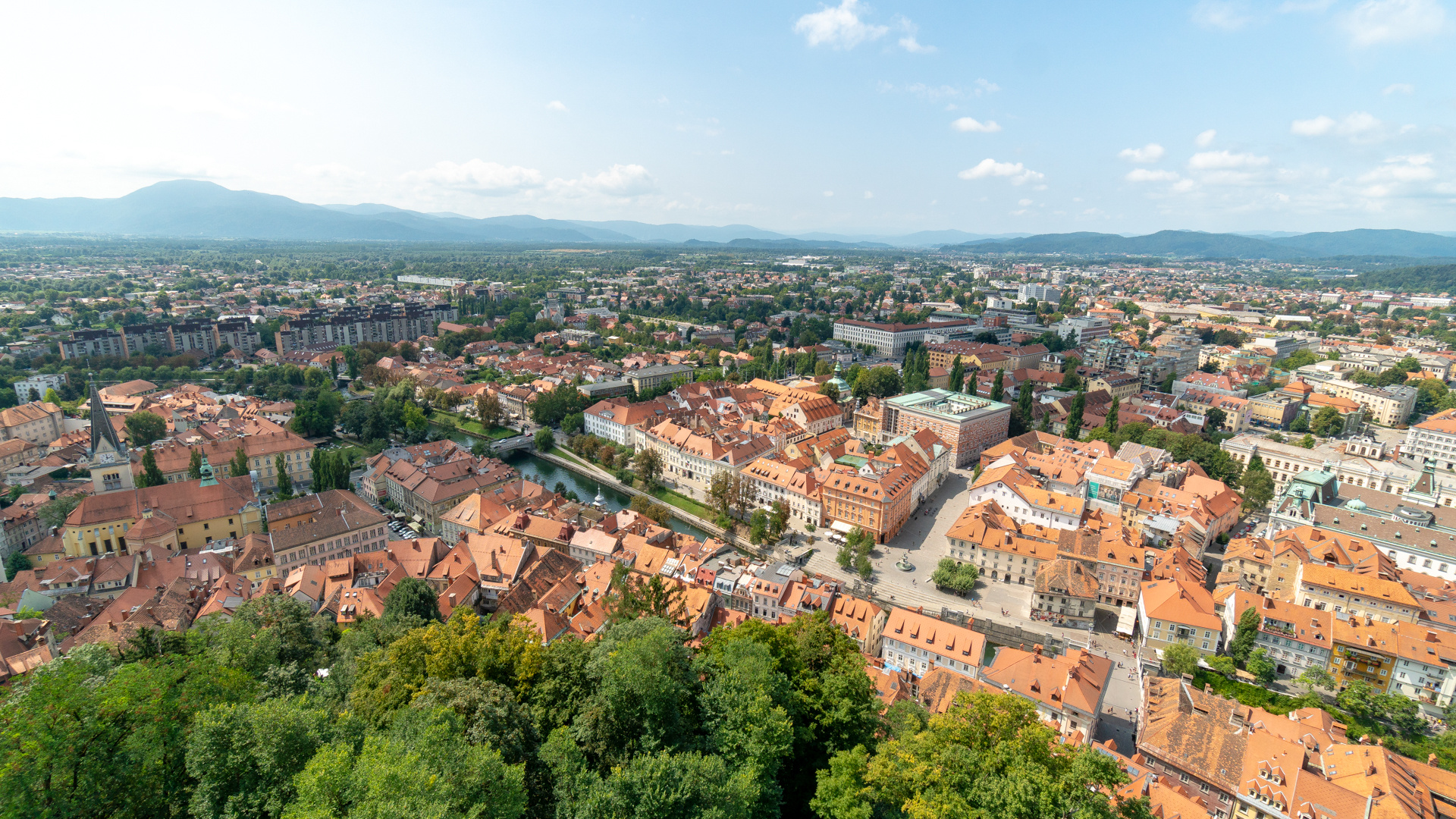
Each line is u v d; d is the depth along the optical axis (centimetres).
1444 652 14275
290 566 18600
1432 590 17012
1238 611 16600
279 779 6881
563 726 8150
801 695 8844
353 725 7775
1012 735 8094
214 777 7006
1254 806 11362
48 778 6681
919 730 10131
